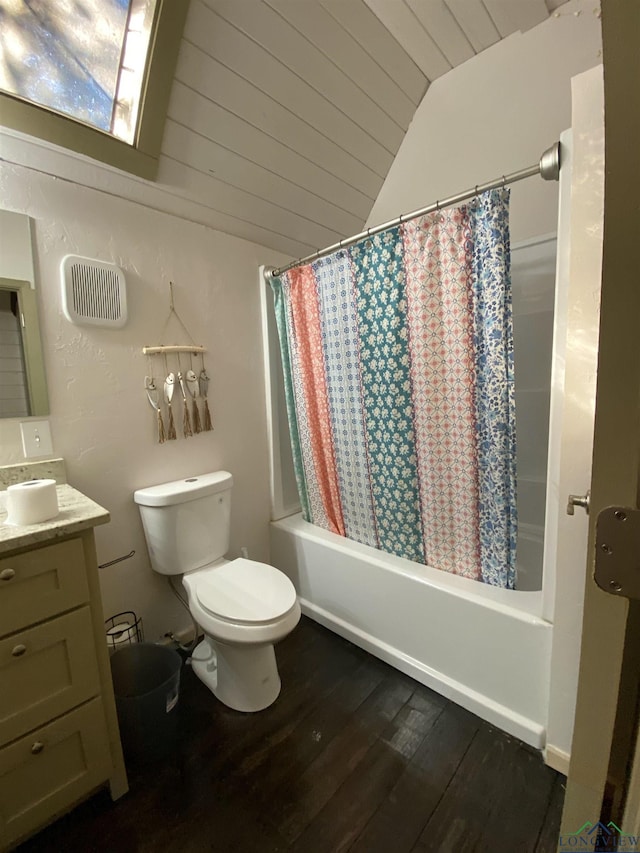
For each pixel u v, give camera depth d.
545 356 1.72
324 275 1.66
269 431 2.05
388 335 1.49
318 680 1.54
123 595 1.54
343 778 1.16
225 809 1.08
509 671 1.27
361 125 1.63
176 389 1.65
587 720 0.48
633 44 0.38
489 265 1.22
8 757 0.90
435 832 1.02
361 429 1.66
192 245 1.67
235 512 1.93
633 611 0.44
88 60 1.14
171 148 1.37
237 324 1.87
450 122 1.64
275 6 1.18
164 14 1.06
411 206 1.97
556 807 1.06
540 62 1.37
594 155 0.93
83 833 1.03
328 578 1.80
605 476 0.44
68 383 1.35
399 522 1.60
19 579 0.89
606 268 0.42
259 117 1.42
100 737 1.04
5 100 1.06
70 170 1.28
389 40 1.40
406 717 1.36
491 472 1.32
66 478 1.36
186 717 1.39
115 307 1.43
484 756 1.21
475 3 1.27
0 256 1.19
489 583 1.40
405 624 1.53
